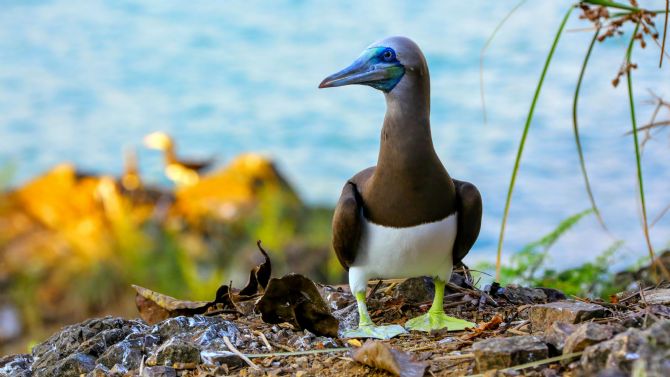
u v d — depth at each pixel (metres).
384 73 6.23
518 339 5.60
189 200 16.77
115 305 14.50
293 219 16.47
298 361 6.11
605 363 5.05
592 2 5.80
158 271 14.93
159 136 19.98
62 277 14.87
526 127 5.90
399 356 5.77
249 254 15.38
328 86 6.33
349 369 5.85
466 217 6.41
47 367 6.39
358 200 6.44
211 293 14.53
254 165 17.72
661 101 6.81
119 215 15.85
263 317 6.70
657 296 6.82
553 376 5.29
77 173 17.39
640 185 5.89
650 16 5.85
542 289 7.51
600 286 9.12
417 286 7.33
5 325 14.19
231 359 6.13
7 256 15.38
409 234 6.29
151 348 6.39
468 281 7.62
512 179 6.00
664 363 4.72
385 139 6.28
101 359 6.32
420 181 6.21
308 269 15.14
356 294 6.67
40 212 16.55
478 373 5.56
